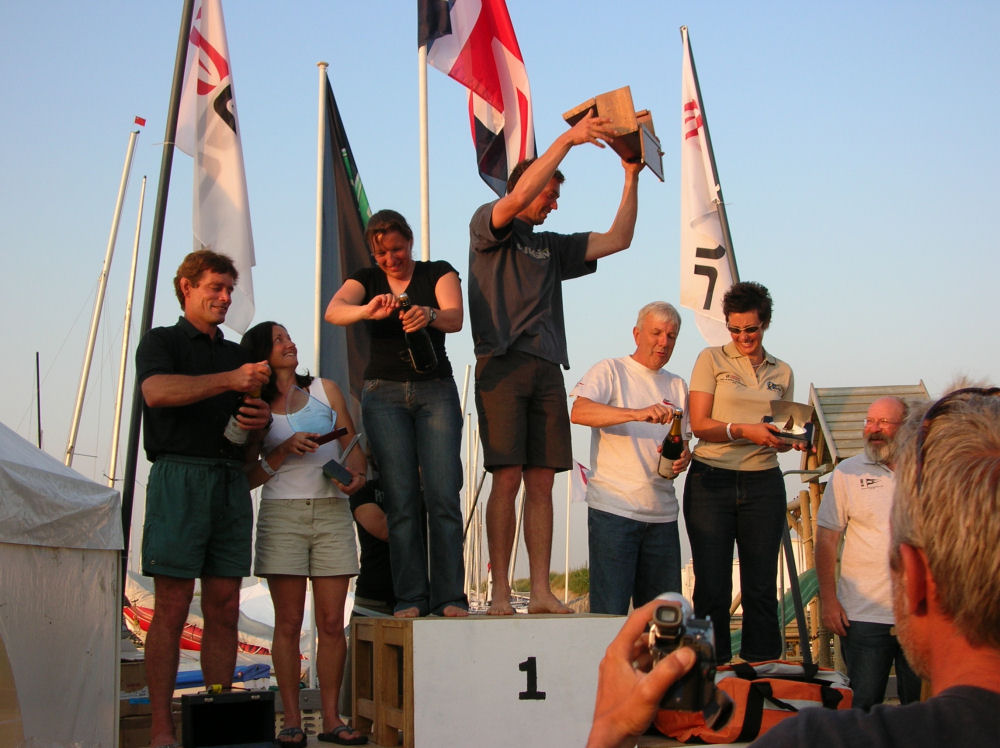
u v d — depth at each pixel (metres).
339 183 8.39
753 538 4.60
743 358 4.85
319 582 4.02
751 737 3.52
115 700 5.23
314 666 7.55
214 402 3.91
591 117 4.07
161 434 3.79
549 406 4.25
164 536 3.69
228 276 4.12
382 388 4.15
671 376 4.89
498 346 4.20
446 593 4.01
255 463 4.08
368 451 4.93
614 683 1.17
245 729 3.63
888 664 4.20
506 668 3.58
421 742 3.48
